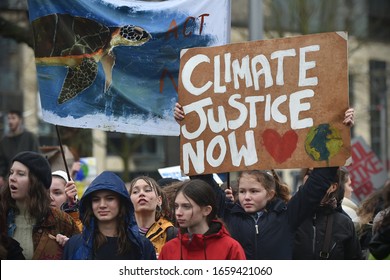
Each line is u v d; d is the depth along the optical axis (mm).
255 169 12352
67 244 11602
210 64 12664
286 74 12305
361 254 13320
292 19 43281
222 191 12789
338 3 48750
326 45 12156
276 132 12297
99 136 54375
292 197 12406
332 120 12086
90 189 11258
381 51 63250
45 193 12266
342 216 13117
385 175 24391
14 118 24469
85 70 14180
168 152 23094
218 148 12531
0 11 29969
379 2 61344
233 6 56312
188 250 11352
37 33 14133
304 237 13000
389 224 11656
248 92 12461
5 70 61781
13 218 12250
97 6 14258
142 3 14508
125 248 11352
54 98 14133
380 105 59938
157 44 14461
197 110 12656
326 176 12117
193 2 14680
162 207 13516
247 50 12492
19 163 12172
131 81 14344
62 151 13828
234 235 12641
